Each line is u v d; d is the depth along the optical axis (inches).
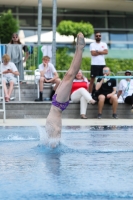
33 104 769.6
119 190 197.3
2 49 901.8
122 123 662.5
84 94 759.7
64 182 214.4
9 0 1861.5
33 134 448.8
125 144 367.9
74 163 270.4
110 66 1523.1
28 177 226.7
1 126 568.7
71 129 522.6
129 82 810.8
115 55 1601.9
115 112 776.9
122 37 1995.6
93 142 381.1
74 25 1646.2
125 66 1540.4
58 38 1648.6
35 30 1907.0
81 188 201.2
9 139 399.9
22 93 893.8
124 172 241.1
